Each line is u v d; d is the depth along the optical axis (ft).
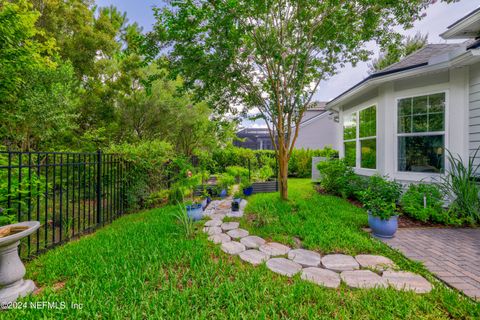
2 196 8.21
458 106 14.12
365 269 7.74
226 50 13.48
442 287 6.50
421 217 12.53
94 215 13.46
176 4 11.60
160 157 17.48
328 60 16.20
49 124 18.57
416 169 15.85
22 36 13.71
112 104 29.76
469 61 12.91
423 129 15.56
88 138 23.81
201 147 39.22
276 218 12.70
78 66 27.02
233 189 24.99
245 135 75.15
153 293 6.21
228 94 17.54
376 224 10.52
